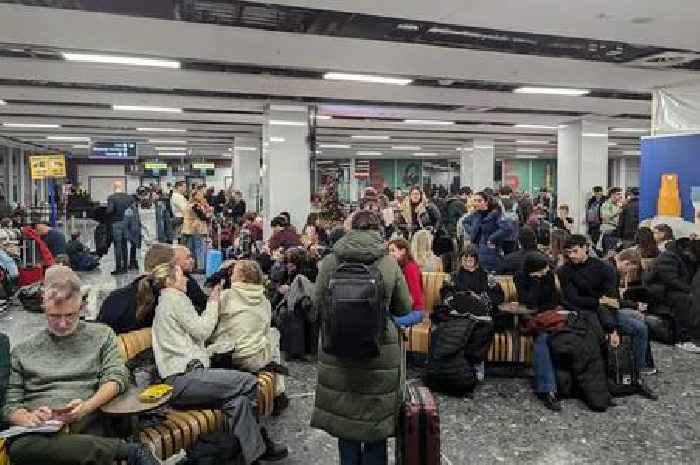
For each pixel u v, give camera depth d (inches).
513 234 311.6
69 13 222.1
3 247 385.7
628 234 426.9
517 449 153.3
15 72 346.6
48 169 580.4
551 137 829.2
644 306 269.9
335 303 102.0
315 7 210.5
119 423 119.0
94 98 455.5
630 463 145.2
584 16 221.1
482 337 199.5
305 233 363.9
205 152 1235.9
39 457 102.0
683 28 238.4
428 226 370.6
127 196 474.3
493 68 326.3
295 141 486.6
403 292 111.4
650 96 437.1
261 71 339.9
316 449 152.3
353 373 107.8
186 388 134.1
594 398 182.2
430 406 117.9
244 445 127.1
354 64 316.5
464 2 204.2
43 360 115.7
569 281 203.0
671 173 339.9
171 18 228.4
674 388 202.2
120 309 156.9
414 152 1187.9
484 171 879.7
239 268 163.6
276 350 179.6
